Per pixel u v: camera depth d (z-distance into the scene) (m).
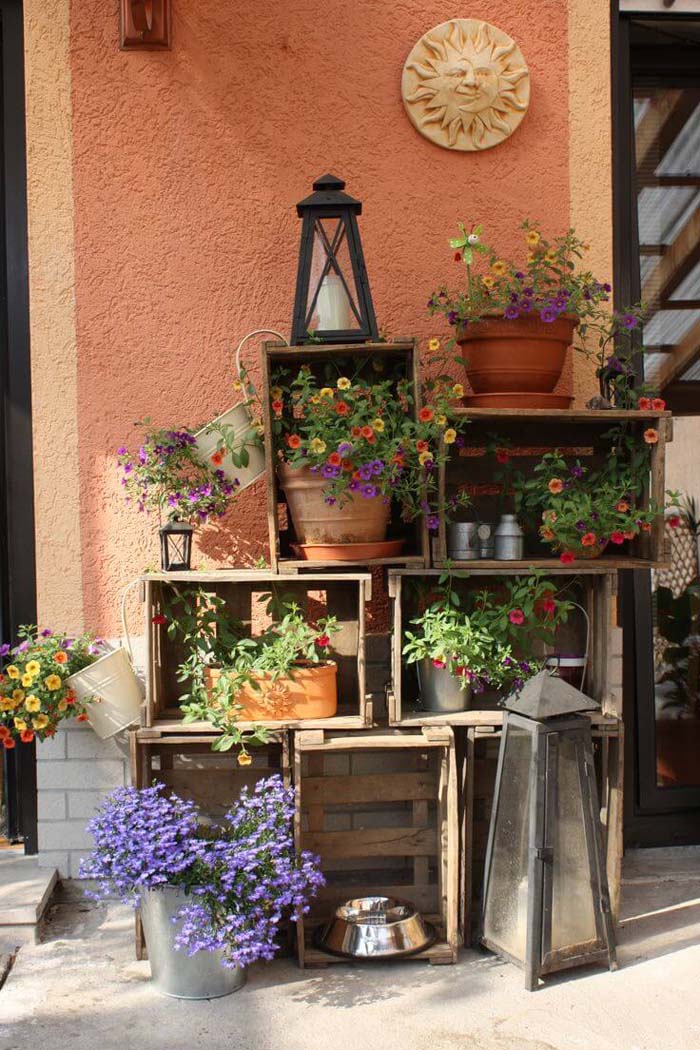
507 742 2.82
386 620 3.27
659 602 3.62
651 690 3.56
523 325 2.95
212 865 2.54
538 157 3.35
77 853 3.23
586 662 3.16
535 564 2.93
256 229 3.28
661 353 3.61
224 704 2.83
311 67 3.28
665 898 3.20
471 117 3.29
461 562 2.90
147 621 2.88
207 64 3.26
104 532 3.28
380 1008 2.56
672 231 3.62
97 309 3.26
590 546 2.96
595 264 3.38
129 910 3.15
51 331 3.25
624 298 3.49
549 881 2.66
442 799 2.94
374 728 2.95
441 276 3.33
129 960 2.83
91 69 3.23
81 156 3.24
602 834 2.99
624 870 3.39
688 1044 2.39
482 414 2.87
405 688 3.21
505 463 3.11
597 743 3.16
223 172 3.27
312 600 3.28
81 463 3.27
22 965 2.79
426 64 3.28
